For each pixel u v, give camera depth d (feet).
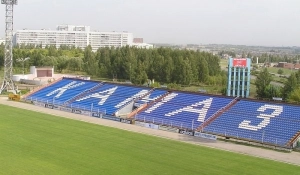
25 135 209.46
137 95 314.55
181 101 285.02
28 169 149.79
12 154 170.30
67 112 298.56
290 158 179.52
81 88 359.46
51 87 378.94
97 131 227.81
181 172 151.94
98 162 162.20
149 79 531.09
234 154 183.62
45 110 304.30
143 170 152.97
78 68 649.61
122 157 171.12
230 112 249.55
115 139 207.41
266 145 204.44
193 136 223.71
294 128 214.90
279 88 390.21
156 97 302.25
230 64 344.90
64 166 155.02
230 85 346.95
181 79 501.15
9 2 382.01
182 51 579.07
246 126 227.81
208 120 245.65
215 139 215.31
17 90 404.98
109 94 329.52
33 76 518.78
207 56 590.14
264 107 245.86
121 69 562.25
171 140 210.38
